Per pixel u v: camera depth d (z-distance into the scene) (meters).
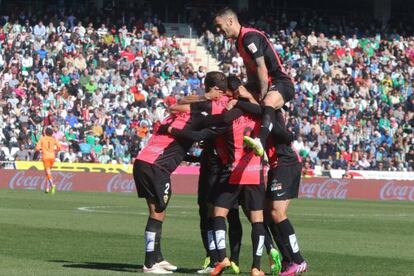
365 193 90.50
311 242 36.94
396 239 39.69
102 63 104.25
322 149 99.12
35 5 113.56
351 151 102.06
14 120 89.19
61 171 84.19
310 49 120.19
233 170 24.12
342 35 127.62
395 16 136.00
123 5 117.19
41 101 93.88
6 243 32.97
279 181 24.69
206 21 122.44
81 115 93.69
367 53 123.94
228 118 23.91
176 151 25.88
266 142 24.69
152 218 25.89
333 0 134.12
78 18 112.75
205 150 25.78
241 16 124.69
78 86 99.31
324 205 72.31
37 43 103.12
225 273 26.08
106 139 91.62
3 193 73.69
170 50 113.06
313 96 110.12
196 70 113.50
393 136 106.69
